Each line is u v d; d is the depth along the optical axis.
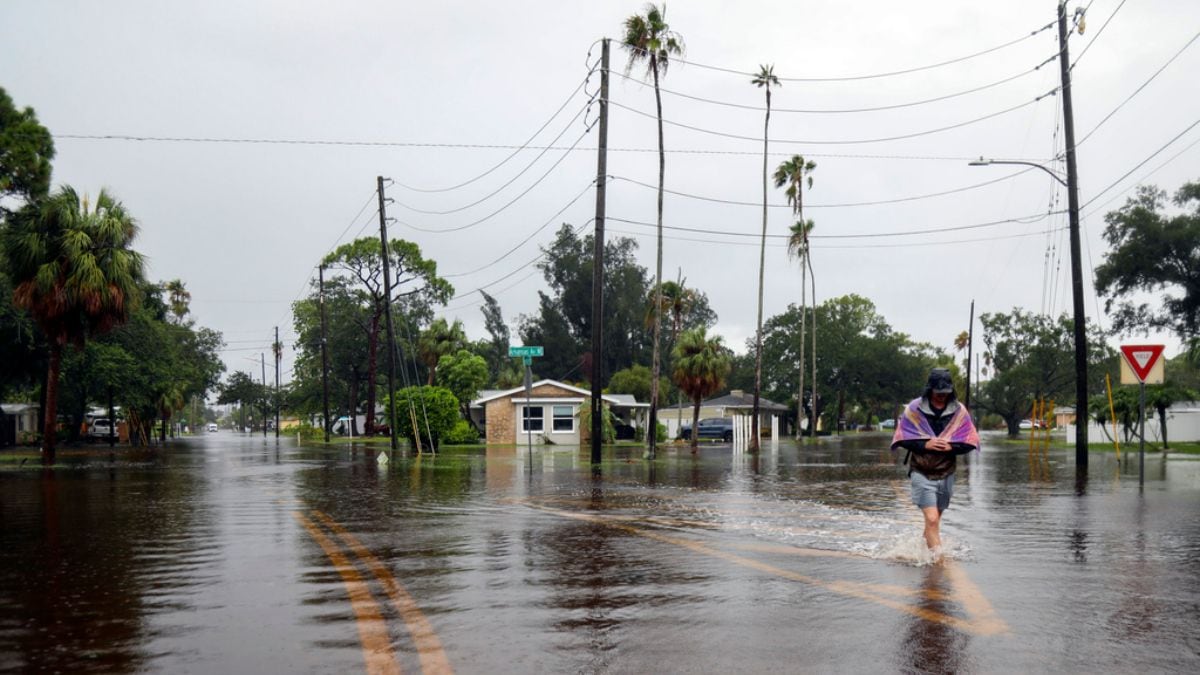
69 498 18.75
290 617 7.16
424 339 84.75
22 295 32.59
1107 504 15.50
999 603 7.37
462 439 59.75
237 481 24.09
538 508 15.52
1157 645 6.08
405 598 7.85
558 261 105.44
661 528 12.44
